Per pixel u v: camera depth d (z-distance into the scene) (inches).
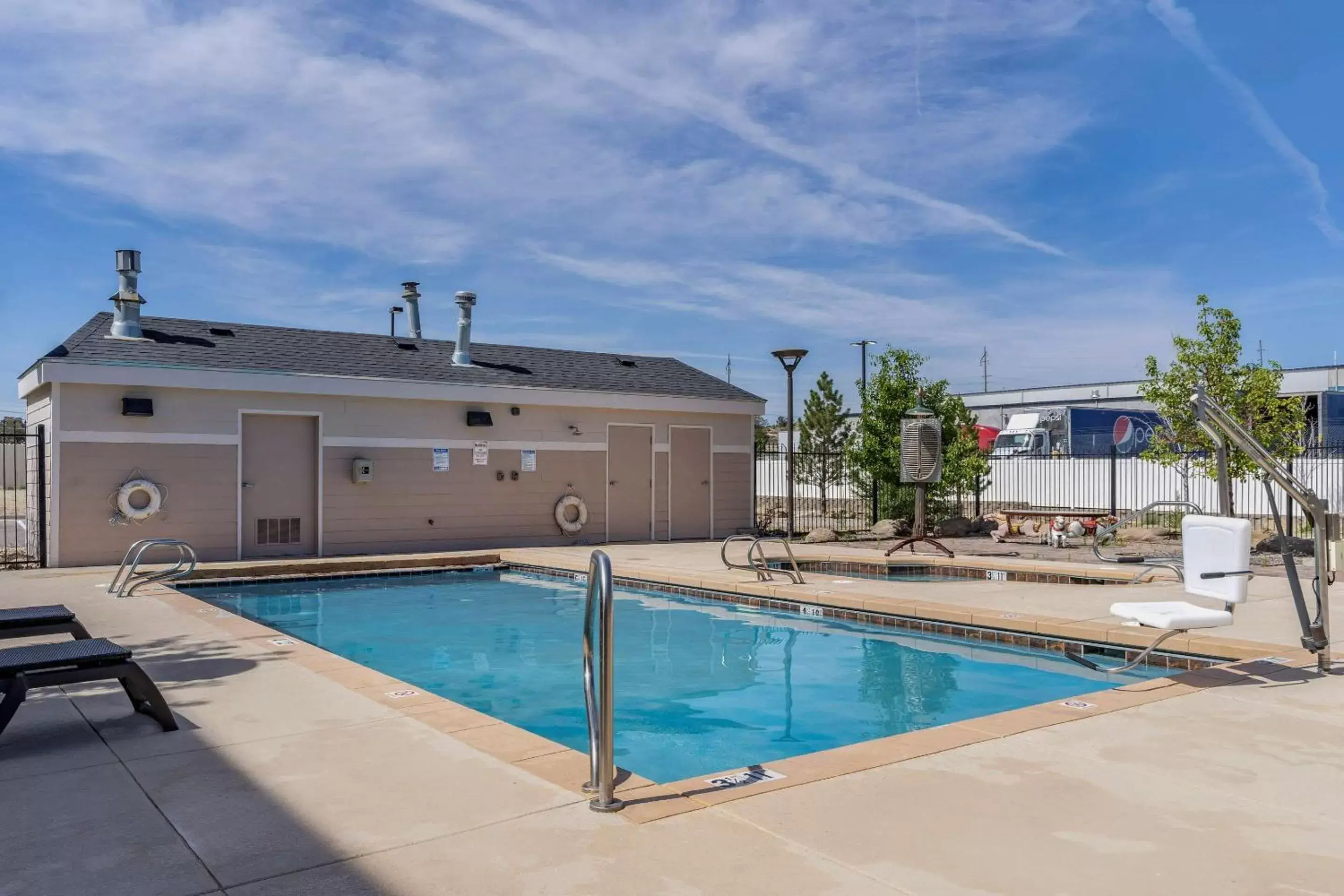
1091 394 1422.2
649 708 232.7
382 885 100.3
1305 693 191.3
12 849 111.3
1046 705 182.1
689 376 745.0
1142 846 111.1
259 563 473.1
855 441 743.1
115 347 497.0
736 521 698.8
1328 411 952.9
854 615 349.4
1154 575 388.8
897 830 116.3
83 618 309.1
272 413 518.3
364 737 162.6
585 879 101.7
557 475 617.0
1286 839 113.4
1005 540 622.2
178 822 120.3
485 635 339.3
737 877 102.1
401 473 559.2
